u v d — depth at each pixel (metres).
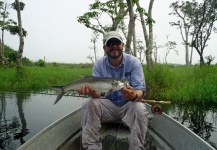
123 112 1.61
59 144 1.59
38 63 17.23
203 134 2.86
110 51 1.56
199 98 4.43
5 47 18.02
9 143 2.51
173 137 1.63
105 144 1.66
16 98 4.91
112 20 5.50
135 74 1.60
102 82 1.44
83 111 1.53
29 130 2.91
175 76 5.27
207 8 11.99
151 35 5.52
